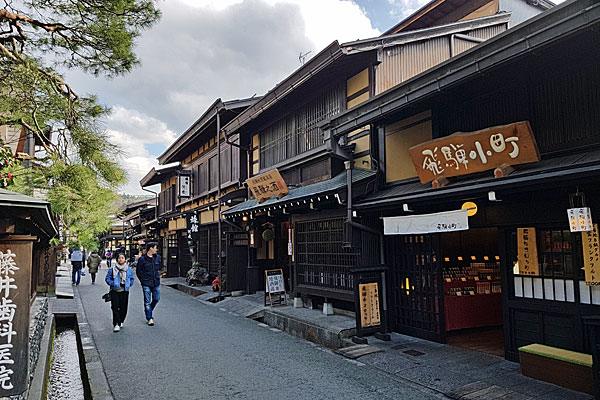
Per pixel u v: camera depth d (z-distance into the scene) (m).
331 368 6.27
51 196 6.14
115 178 6.99
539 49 4.45
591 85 4.96
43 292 13.48
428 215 6.60
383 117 6.70
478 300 8.34
